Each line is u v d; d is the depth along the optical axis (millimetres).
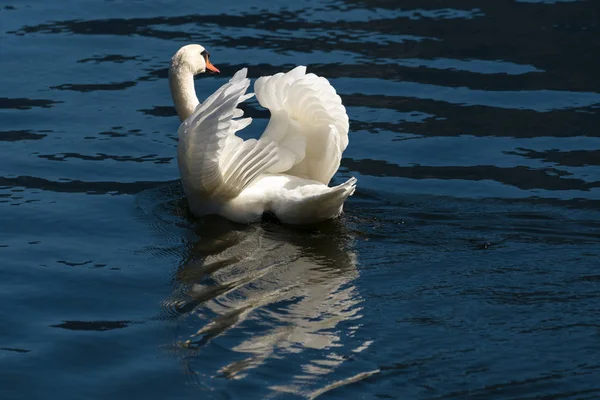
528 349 9680
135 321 10648
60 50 19812
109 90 18188
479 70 18594
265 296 10984
